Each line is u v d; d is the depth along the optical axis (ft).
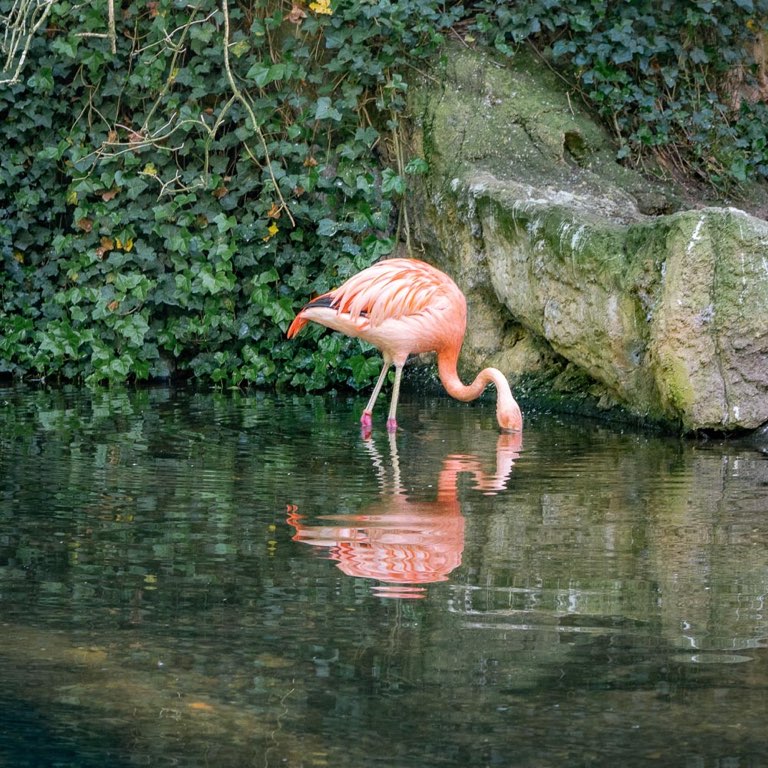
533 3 39.60
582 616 15.10
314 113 38.70
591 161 40.01
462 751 11.55
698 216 28.81
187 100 40.01
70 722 12.19
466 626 14.67
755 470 24.80
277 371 39.06
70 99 40.42
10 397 35.09
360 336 31.81
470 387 32.19
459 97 39.47
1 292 40.86
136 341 38.70
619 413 31.94
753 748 11.62
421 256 40.04
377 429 29.81
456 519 20.06
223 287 38.27
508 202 35.35
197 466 24.39
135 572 16.83
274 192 39.27
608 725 12.07
